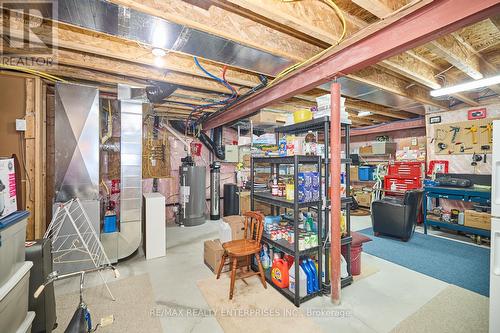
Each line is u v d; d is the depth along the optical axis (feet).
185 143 17.88
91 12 4.93
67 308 6.79
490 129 13.28
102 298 7.26
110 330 5.84
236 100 11.16
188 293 7.50
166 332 5.77
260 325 5.97
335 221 6.77
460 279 8.30
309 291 7.17
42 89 9.37
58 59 7.70
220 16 5.74
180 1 5.26
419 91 11.88
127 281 8.32
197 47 6.39
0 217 4.32
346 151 7.92
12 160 4.99
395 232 12.59
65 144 9.06
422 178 16.72
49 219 10.50
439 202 15.53
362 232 14.32
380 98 11.37
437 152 15.49
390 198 14.11
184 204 16.44
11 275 4.28
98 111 9.52
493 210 4.91
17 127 8.55
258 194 8.89
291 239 7.47
